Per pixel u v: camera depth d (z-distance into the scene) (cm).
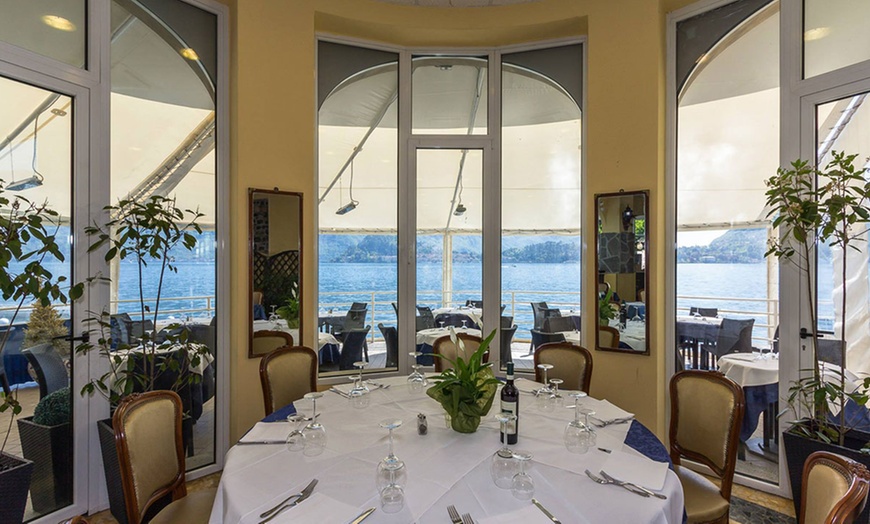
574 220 354
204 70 306
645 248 308
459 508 125
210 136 307
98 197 259
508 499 129
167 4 292
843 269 253
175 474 186
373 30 347
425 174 374
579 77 354
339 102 359
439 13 344
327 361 357
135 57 278
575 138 354
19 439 233
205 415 305
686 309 313
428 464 151
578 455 159
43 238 205
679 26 319
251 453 163
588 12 325
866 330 247
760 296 286
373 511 123
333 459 157
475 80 376
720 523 182
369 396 230
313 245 332
